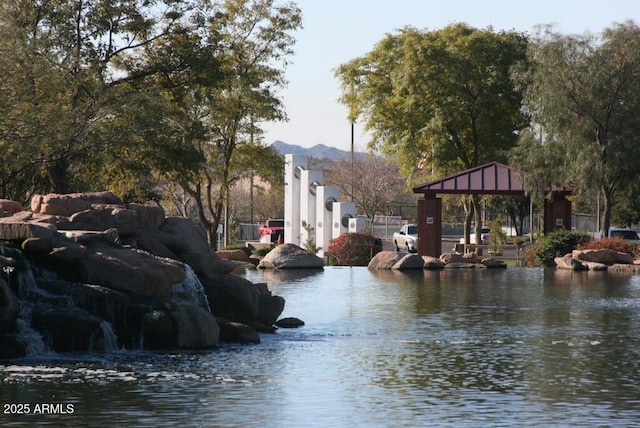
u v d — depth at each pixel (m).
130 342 25.09
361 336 28.14
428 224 65.69
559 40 64.25
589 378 21.62
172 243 30.92
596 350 25.64
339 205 73.19
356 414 17.95
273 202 125.19
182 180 63.12
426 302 37.72
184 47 59.53
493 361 23.86
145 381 20.72
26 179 57.72
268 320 30.36
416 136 84.06
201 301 28.72
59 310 24.52
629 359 24.22
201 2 59.91
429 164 84.69
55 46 54.72
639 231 93.56
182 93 61.34
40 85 49.78
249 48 67.19
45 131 48.31
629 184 65.31
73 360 23.14
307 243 69.31
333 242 67.62
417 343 26.78
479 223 82.19
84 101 55.84
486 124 83.62
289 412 18.05
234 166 69.75
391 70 86.88
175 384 20.45
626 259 58.84
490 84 79.69
